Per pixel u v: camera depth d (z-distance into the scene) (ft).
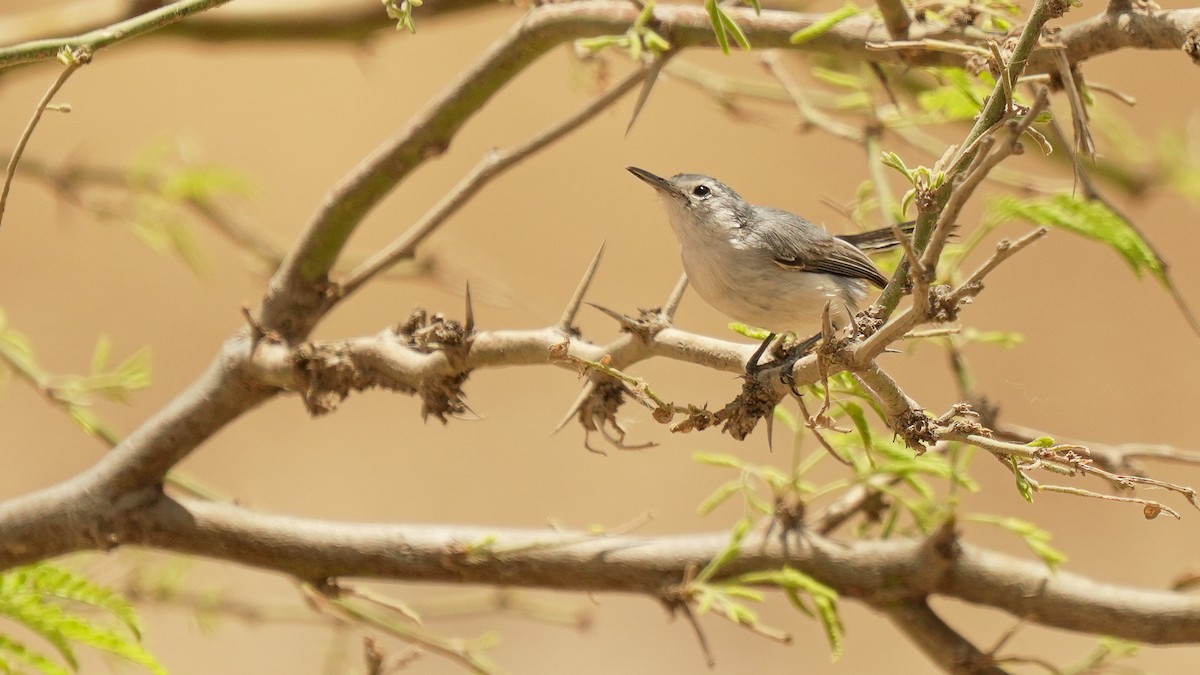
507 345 21.31
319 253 24.77
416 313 23.25
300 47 33.27
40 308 58.29
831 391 21.81
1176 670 47.57
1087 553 52.06
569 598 51.03
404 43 69.67
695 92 66.85
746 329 23.48
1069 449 15.97
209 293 60.85
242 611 31.30
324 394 23.26
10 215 61.21
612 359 20.79
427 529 23.85
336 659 30.55
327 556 23.43
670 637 51.70
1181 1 53.11
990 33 21.34
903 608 24.02
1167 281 23.04
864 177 63.52
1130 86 62.95
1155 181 36.91
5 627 37.35
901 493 26.91
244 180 34.94
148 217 34.68
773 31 22.50
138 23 18.21
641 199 65.41
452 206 25.54
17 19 31.42
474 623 51.08
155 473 23.86
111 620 26.61
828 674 50.11
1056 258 61.82
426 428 59.72
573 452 58.44
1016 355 57.82
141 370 28.37
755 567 24.06
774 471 25.29
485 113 66.74
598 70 30.63
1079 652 50.11
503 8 33.58
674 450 57.57
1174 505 54.13
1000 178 33.01
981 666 23.52
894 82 31.91
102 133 63.05
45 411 56.65
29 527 23.47
